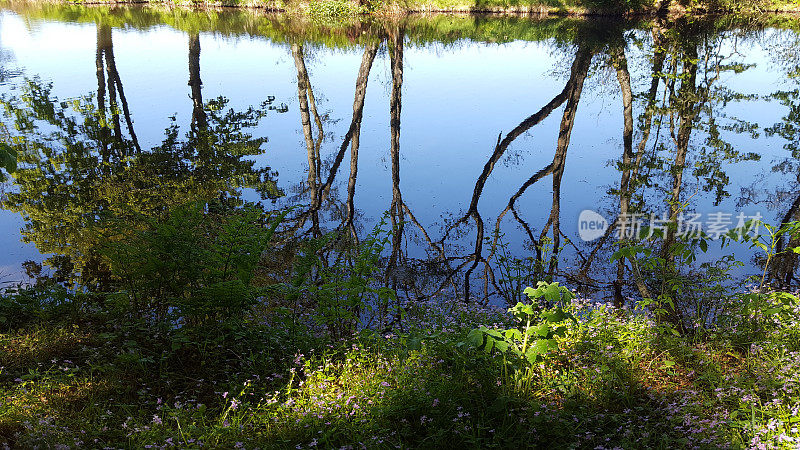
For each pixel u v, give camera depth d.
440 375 4.05
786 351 4.23
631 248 4.91
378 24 28.56
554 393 3.99
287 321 5.11
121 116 14.56
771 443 3.08
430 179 10.52
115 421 3.61
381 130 13.77
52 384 3.93
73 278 6.53
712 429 3.38
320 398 3.79
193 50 22.53
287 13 30.92
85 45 23.34
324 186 10.27
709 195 9.66
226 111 15.23
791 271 6.68
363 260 5.43
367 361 4.42
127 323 4.89
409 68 20.42
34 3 34.16
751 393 3.64
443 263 7.37
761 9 30.70
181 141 12.79
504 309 6.08
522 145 12.45
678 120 14.36
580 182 10.31
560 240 8.01
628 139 12.79
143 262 5.17
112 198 9.52
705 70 19.50
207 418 3.70
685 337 4.86
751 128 13.62
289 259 7.18
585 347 4.57
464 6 32.03
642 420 3.66
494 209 9.15
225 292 4.62
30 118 14.12
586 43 23.64
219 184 10.38
